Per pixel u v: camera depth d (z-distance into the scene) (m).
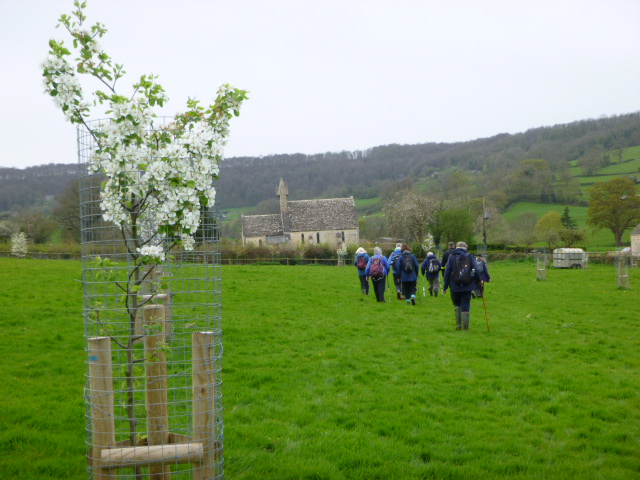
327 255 56.56
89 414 4.64
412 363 11.12
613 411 8.08
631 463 6.20
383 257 20.72
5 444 6.36
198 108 4.65
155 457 4.23
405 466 6.09
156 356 4.71
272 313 17.05
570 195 84.25
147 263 4.44
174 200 4.36
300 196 115.44
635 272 39.62
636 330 15.38
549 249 61.38
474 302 21.69
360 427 7.31
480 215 72.81
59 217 55.91
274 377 9.64
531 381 9.67
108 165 4.30
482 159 110.62
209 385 4.52
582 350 12.50
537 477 5.80
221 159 4.62
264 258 54.06
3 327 13.34
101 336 4.52
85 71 4.37
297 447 6.55
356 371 10.35
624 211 70.12
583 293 25.23
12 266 31.59
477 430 7.27
